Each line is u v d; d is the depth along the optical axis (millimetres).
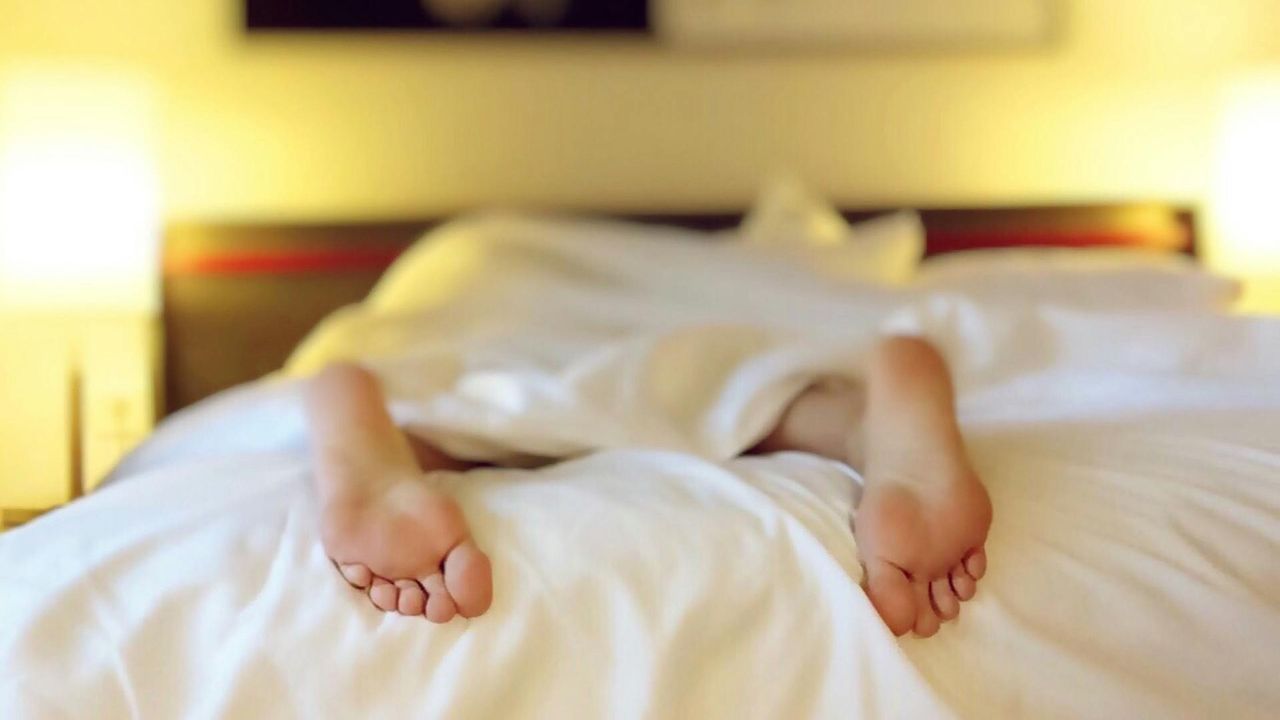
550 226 2213
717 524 1120
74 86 2088
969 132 2637
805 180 2609
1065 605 1116
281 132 2441
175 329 2330
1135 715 1085
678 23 2525
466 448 1332
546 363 1742
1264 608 1116
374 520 1105
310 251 2369
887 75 2607
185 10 2393
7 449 2189
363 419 1241
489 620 1079
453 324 2014
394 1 2439
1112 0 2645
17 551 1159
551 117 2521
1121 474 1201
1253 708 1101
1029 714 1085
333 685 1056
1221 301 2084
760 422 1384
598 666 1066
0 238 2184
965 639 1104
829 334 1651
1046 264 2230
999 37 2613
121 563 1122
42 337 2205
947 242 2537
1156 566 1130
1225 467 1211
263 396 1588
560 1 2486
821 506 1162
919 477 1154
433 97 2480
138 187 2137
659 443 1339
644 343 1442
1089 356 1556
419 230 2418
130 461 1567
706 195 2586
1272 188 2424
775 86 2582
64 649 1073
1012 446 1280
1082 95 2656
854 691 1065
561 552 1105
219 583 1100
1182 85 2678
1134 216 2600
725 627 1084
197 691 1061
